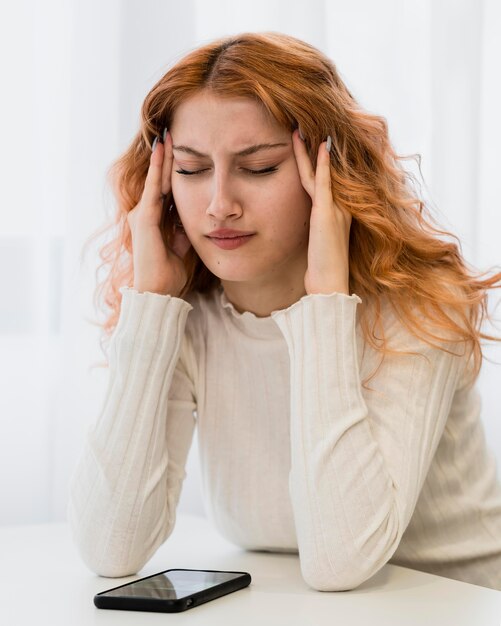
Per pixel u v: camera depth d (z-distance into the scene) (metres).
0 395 1.79
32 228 1.80
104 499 1.08
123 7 1.82
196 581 0.97
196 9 1.86
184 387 1.21
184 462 1.20
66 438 1.78
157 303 1.11
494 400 1.89
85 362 1.77
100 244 1.78
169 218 1.20
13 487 1.80
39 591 1.00
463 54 1.89
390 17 1.91
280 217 1.07
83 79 1.80
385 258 1.11
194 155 1.07
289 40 1.11
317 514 0.99
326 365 1.03
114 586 1.02
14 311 1.80
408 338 1.09
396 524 1.00
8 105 1.78
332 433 1.01
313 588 0.99
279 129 1.06
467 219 1.88
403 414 1.05
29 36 1.79
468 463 1.22
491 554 1.22
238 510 1.18
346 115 1.11
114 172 1.25
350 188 1.09
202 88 1.05
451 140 1.88
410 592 0.97
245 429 1.19
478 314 1.19
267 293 1.16
